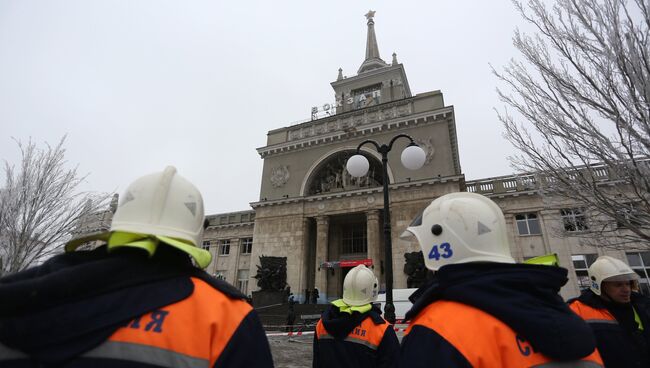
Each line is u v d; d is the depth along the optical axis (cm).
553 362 144
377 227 3072
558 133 671
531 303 154
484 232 197
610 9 561
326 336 408
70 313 118
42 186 1473
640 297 416
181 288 150
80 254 153
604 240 805
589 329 157
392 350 369
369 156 3447
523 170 796
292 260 3284
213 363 141
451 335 156
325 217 3372
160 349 129
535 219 2888
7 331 112
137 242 150
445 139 3147
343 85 4712
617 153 585
